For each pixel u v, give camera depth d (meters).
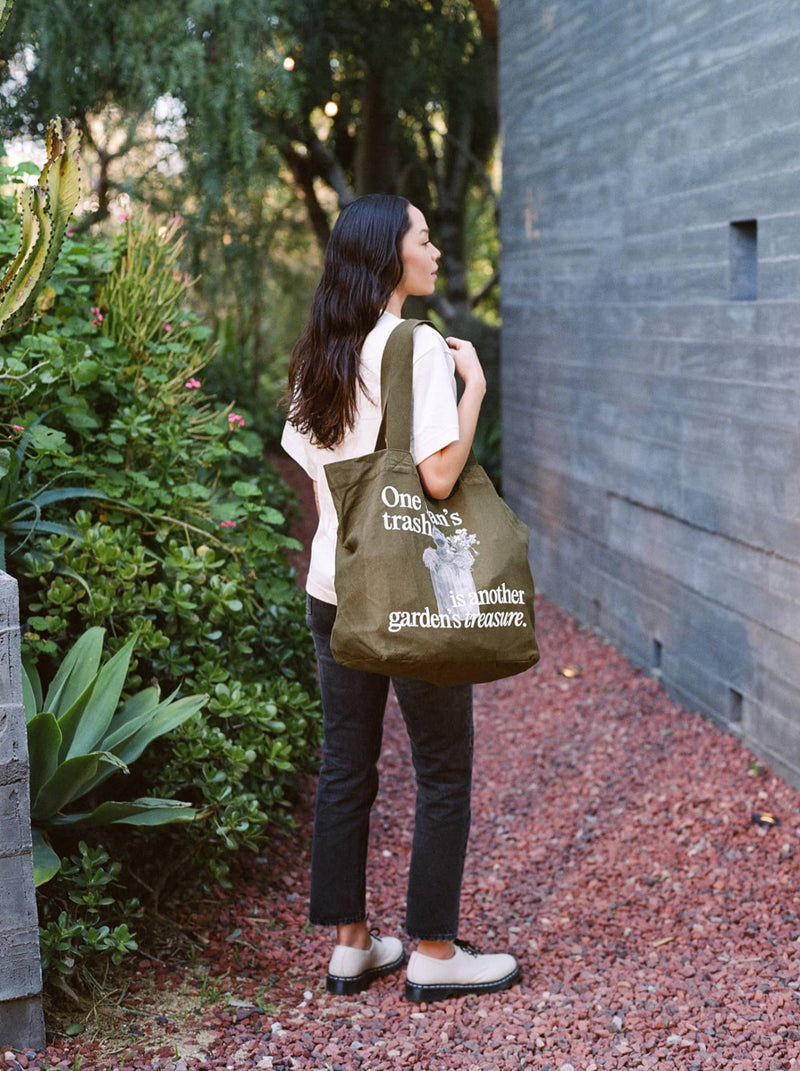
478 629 1.95
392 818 3.39
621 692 4.36
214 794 2.40
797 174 3.03
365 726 2.25
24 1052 1.93
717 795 3.32
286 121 8.46
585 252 4.95
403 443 1.99
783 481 3.20
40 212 2.14
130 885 2.53
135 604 2.51
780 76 3.10
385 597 1.92
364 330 2.07
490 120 9.91
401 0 8.60
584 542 5.23
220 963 2.40
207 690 2.58
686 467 3.92
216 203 5.72
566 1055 2.08
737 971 2.41
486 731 4.18
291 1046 2.07
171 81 5.13
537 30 5.54
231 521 3.04
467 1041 2.13
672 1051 2.08
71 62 5.27
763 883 2.82
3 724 1.85
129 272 3.23
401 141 10.42
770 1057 2.04
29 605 2.47
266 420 9.48
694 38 3.67
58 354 2.71
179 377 3.16
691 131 3.73
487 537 2.02
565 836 3.26
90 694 2.22
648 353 4.24
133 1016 2.14
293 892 2.80
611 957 2.53
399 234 2.07
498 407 9.27
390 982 2.40
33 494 2.53
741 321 3.42
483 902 2.87
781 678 3.30
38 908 2.24
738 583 3.56
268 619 3.05
